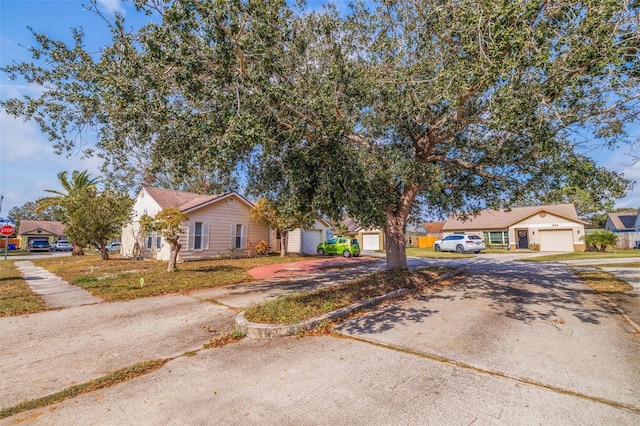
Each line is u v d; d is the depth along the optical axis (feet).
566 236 91.71
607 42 13.71
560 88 15.84
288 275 40.52
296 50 22.30
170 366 13.65
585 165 21.30
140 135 20.80
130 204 65.57
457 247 87.51
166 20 15.92
